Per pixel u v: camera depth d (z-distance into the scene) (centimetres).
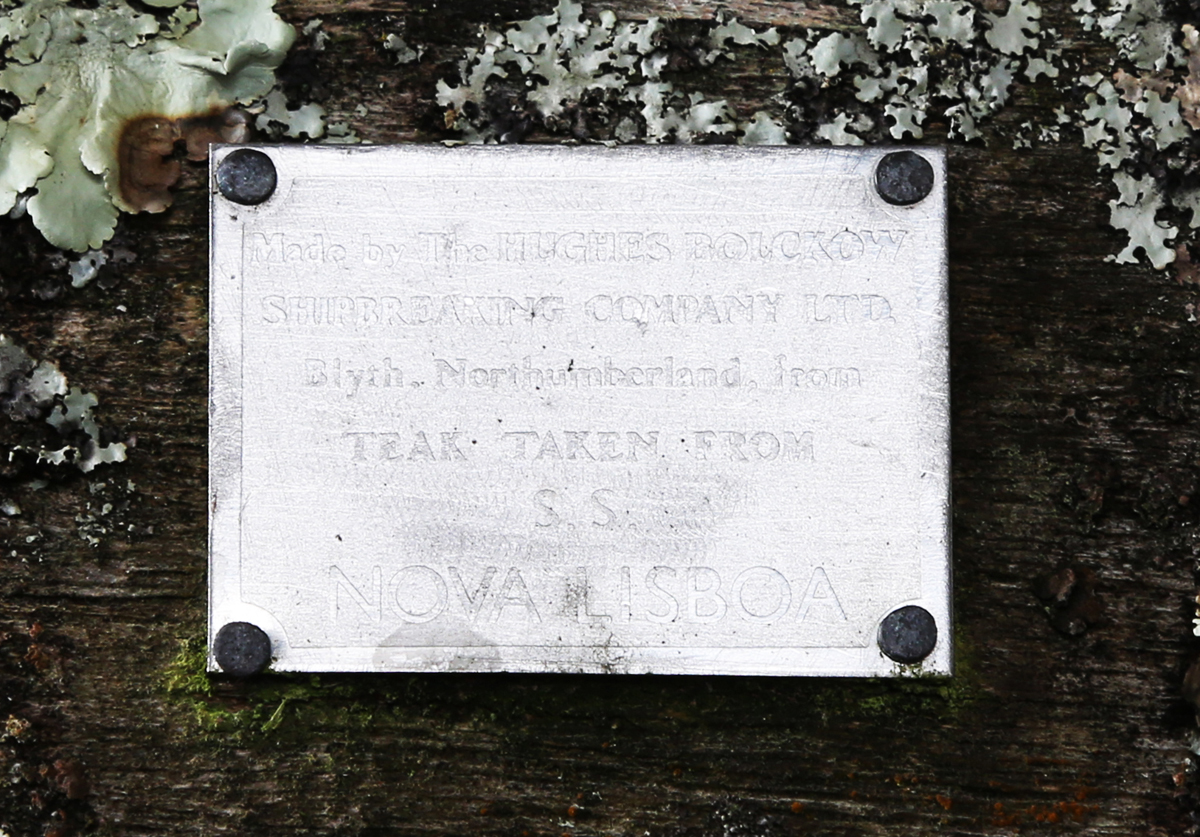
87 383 29
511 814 29
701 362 28
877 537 28
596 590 28
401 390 28
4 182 29
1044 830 29
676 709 29
